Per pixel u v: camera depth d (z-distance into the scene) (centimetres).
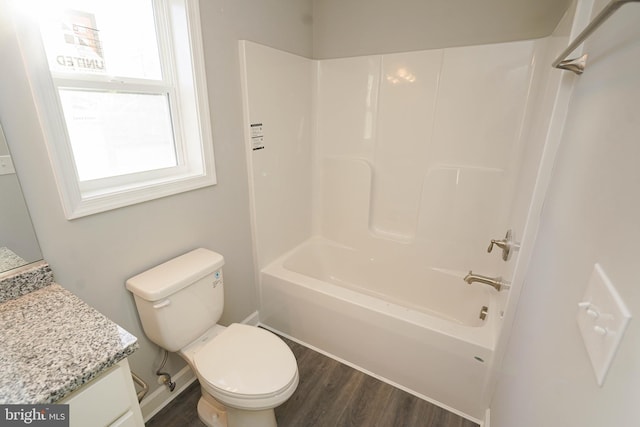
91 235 115
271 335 143
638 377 34
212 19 146
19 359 73
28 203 98
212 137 157
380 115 213
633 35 49
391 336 160
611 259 46
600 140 59
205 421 146
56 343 78
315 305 184
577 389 51
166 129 149
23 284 99
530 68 164
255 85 175
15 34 89
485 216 193
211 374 121
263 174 194
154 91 139
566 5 150
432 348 149
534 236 108
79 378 69
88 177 123
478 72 177
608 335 42
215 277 148
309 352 192
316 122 237
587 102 71
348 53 215
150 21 134
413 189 215
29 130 95
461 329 145
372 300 168
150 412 151
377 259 236
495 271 193
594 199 57
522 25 164
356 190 234
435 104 193
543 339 76
